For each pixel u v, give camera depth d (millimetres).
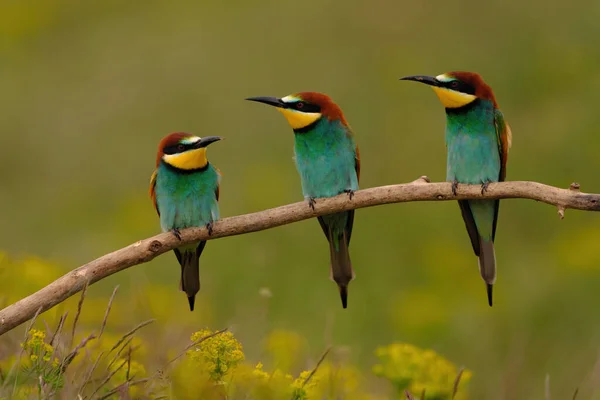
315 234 14438
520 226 15398
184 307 11047
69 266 13656
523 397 9938
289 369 8570
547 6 19359
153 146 17797
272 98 9320
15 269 9508
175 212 9047
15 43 20922
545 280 13594
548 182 16359
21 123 18438
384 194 7781
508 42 19219
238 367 7453
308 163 9305
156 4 21656
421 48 19438
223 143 17609
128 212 15977
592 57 18500
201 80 18750
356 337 12219
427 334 12391
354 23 20125
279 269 13781
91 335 6980
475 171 9055
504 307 13078
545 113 17609
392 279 14453
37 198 17047
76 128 18266
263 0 20750
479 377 10305
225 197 16156
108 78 19266
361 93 18469
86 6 21734
